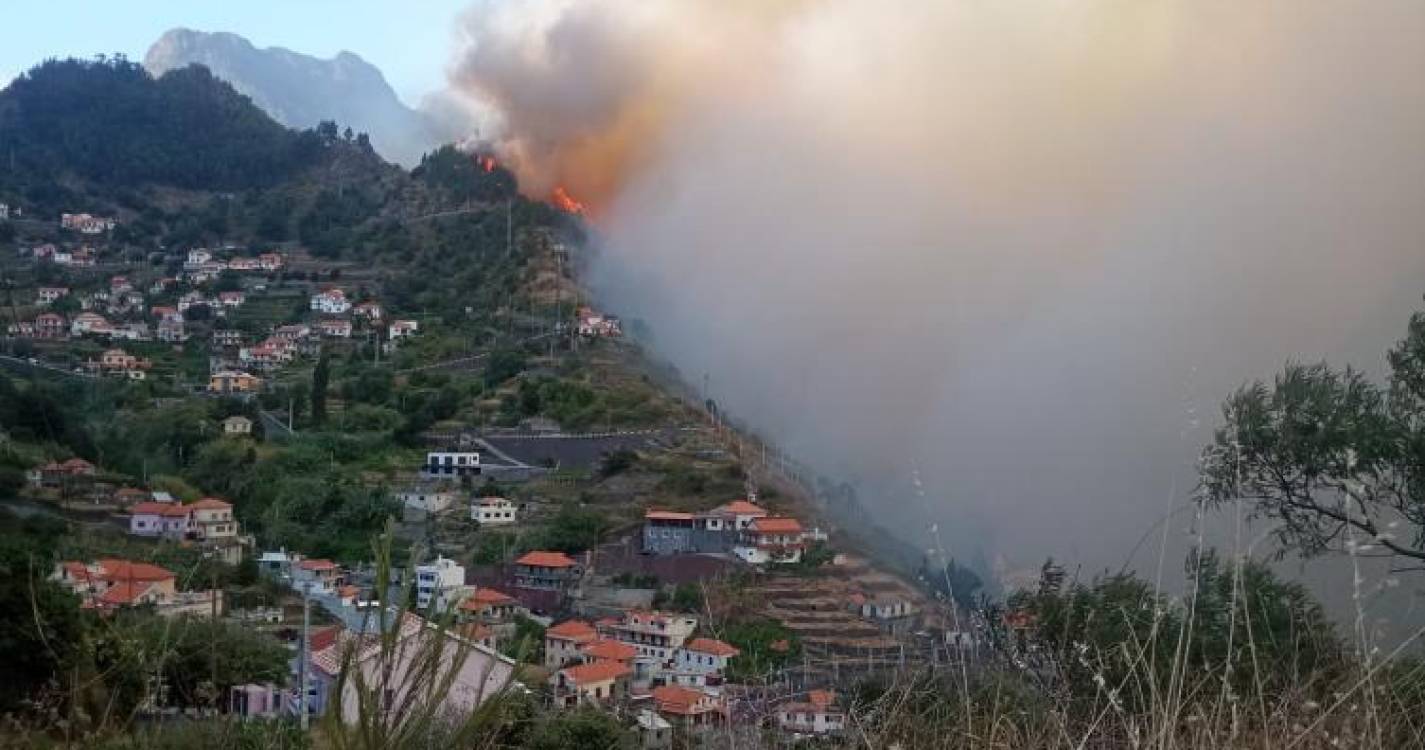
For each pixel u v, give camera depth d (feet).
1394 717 10.62
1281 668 13.17
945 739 12.51
